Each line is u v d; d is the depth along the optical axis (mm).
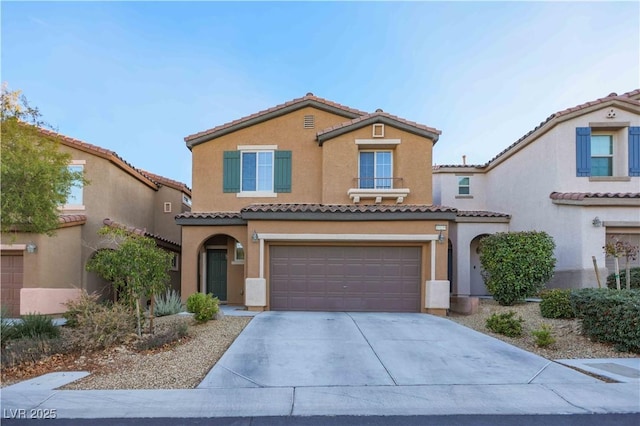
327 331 10328
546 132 15977
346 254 13984
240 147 16438
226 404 5930
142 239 10055
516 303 13969
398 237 13555
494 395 6250
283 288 13906
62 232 14844
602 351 8711
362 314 13070
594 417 5527
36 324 9781
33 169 8859
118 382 6871
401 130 15570
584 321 9523
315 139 16406
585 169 15094
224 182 16328
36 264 13742
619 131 15258
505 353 8508
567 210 14727
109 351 8617
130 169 17844
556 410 5730
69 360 8133
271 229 13727
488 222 18672
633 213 14000
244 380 6879
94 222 16156
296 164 16312
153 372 7363
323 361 7883
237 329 10555
